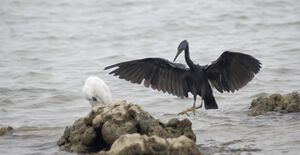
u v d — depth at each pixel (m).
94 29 29.17
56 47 25.94
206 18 29.83
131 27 29.05
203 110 15.89
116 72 10.93
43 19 32.22
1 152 12.34
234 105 16.28
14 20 32.12
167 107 16.73
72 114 16.41
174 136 11.51
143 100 17.56
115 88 19.06
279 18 29.45
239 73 10.84
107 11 33.44
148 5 34.28
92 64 22.59
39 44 26.61
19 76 21.06
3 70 22.20
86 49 25.48
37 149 12.44
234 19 29.59
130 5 34.62
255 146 12.04
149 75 11.12
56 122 15.30
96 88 14.37
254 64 10.58
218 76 11.13
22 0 36.78
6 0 36.81
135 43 26.17
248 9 31.55
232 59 10.74
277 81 19.03
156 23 29.38
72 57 24.05
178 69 11.27
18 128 14.51
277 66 20.62
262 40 25.39
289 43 24.42
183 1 34.88
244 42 25.19
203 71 11.16
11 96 18.52
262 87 18.42
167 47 24.97
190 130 11.76
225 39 26.03
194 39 26.42
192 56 23.06
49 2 36.38
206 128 13.83
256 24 28.41
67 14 33.22
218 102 16.83
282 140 12.30
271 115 14.34
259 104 14.87
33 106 17.52
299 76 19.56
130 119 11.55
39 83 20.08
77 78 20.55
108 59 23.30
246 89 18.27
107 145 11.59
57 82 20.11
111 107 11.82
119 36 27.52
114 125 11.39
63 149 12.05
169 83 11.24
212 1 34.31
